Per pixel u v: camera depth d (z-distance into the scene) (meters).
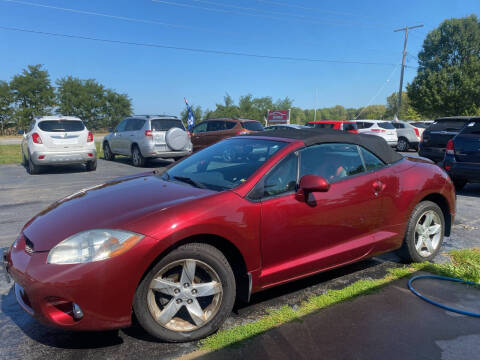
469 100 36.72
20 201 6.80
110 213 2.52
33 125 10.77
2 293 3.30
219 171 3.14
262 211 2.73
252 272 2.74
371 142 3.62
